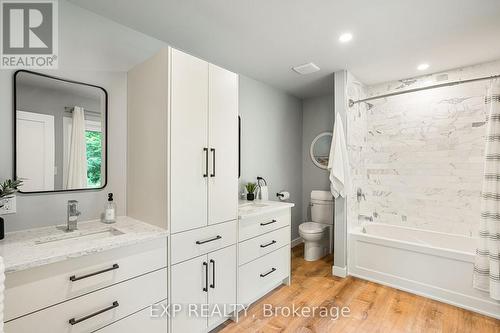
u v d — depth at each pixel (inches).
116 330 51.0
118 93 75.1
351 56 97.0
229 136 75.4
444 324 75.3
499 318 77.7
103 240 51.9
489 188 80.8
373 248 104.3
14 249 46.6
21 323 40.2
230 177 75.4
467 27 75.9
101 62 71.8
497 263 77.6
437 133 112.2
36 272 41.6
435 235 110.3
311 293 94.2
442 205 110.8
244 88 118.3
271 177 135.1
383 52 93.4
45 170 62.2
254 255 83.7
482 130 101.5
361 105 127.0
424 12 68.4
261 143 128.4
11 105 58.1
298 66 107.0
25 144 59.5
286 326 74.3
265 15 70.9
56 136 64.1
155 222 63.6
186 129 63.5
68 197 66.1
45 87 62.6
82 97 68.4
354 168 119.2
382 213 127.6
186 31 79.9
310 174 156.4
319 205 140.7
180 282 62.1
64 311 44.4
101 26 71.6
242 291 79.0
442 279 88.6
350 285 100.7
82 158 68.2
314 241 125.1
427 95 115.0
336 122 110.9
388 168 126.0
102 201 71.9
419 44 87.1
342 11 68.6
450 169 108.9
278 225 95.2
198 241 66.0
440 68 108.0
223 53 95.3
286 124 146.0
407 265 96.0
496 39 83.2
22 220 59.1
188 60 64.4
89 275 46.9
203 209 67.4
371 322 76.2
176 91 61.4
